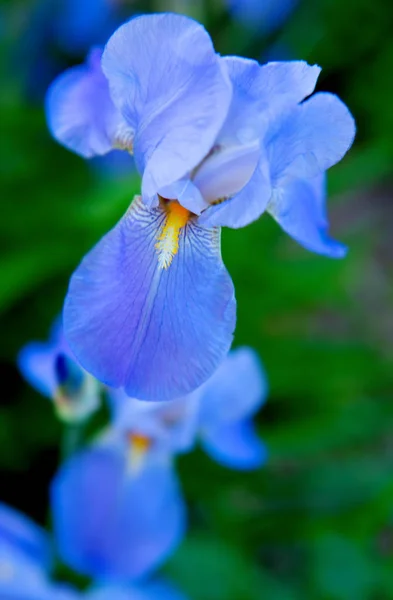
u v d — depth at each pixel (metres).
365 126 0.84
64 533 0.45
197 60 0.29
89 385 0.39
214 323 0.30
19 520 0.47
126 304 0.30
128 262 0.30
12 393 0.65
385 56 0.85
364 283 0.96
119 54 0.30
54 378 0.39
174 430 0.45
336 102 0.30
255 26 0.83
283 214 0.32
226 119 0.30
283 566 0.67
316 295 0.73
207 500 0.63
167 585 0.49
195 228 0.31
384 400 0.73
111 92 0.31
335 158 0.31
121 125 0.32
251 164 0.30
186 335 0.30
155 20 0.29
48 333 0.67
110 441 0.46
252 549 0.62
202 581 0.56
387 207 1.04
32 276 0.64
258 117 0.30
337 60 0.86
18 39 0.82
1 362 0.67
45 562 0.47
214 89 0.29
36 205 0.68
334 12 0.85
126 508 0.46
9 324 0.67
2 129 0.73
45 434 0.63
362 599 0.60
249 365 0.44
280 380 0.67
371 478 0.67
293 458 0.72
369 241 0.84
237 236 0.65
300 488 0.66
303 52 0.84
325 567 0.61
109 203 0.59
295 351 0.69
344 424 0.68
